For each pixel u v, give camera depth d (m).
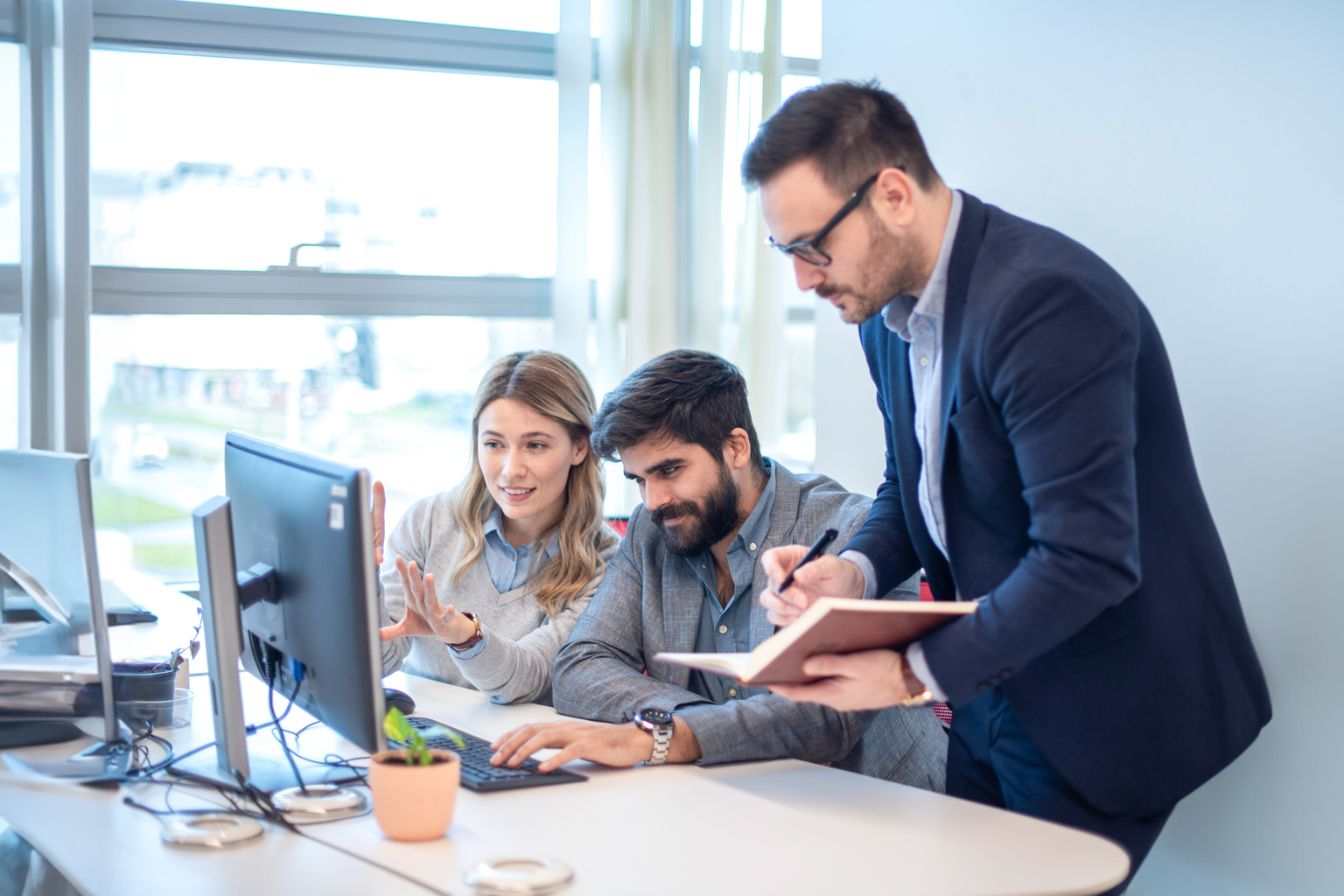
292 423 3.04
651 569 1.90
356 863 1.13
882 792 1.39
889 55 2.37
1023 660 1.18
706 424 1.71
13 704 1.49
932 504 1.44
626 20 3.18
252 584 1.40
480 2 3.15
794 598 1.46
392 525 3.15
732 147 3.32
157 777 1.40
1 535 1.63
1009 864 1.15
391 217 3.09
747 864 1.13
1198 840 1.79
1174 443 1.35
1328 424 1.56
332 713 1.32
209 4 2.86
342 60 3.01
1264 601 1.67
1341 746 1.57
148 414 2.87
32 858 1.56
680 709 1.59
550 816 1.28
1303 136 1.58
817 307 2.57
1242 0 1.65
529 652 1.91
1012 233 1.29
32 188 2.66
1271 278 1.63
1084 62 1.91
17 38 2.64
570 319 3.15
